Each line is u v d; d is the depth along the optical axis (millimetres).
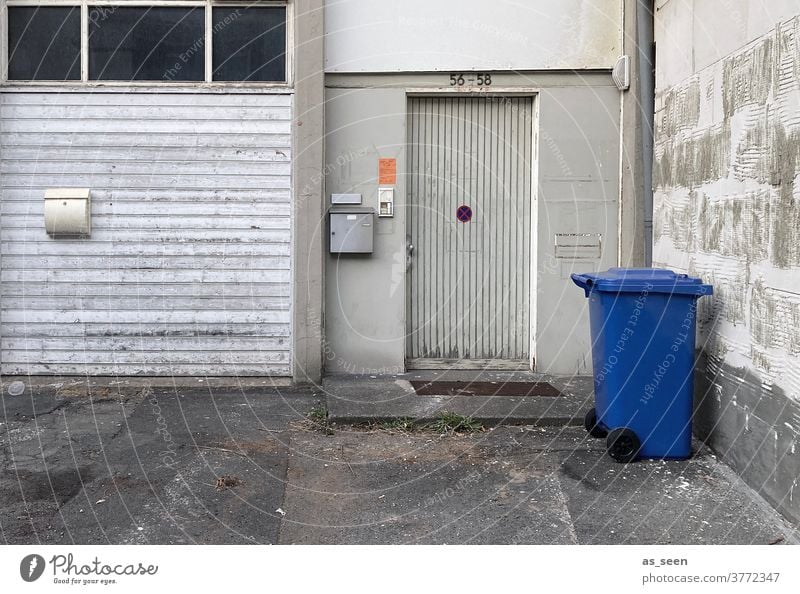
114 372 7520
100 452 5688
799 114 4391
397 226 7555
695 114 5906
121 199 7410
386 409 6527
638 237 7438
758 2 4863
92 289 7457
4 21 7309
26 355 7484
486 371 7820
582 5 7457
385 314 7605
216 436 6051
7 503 4832
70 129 7367
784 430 4578
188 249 7461
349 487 5156
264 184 7441
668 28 6551
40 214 7395
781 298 4609
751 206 5000
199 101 7379
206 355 7531
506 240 7828
